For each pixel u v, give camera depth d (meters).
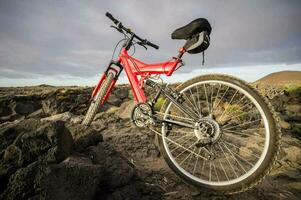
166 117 2.28
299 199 2.02
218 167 2.49
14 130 1.82
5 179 1.55
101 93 2.82
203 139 2.04
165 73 2.31
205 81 2.09
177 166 2.11
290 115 4.90
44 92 5.54
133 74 2.55
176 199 1.87
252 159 2.74
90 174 1.61
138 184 2.01
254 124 3.77
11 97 4.93
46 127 1.75
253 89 1.88
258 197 2.00
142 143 2.90
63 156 1.73
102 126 3.60
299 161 2.80
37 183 1.45
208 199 1.92
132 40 2.74
